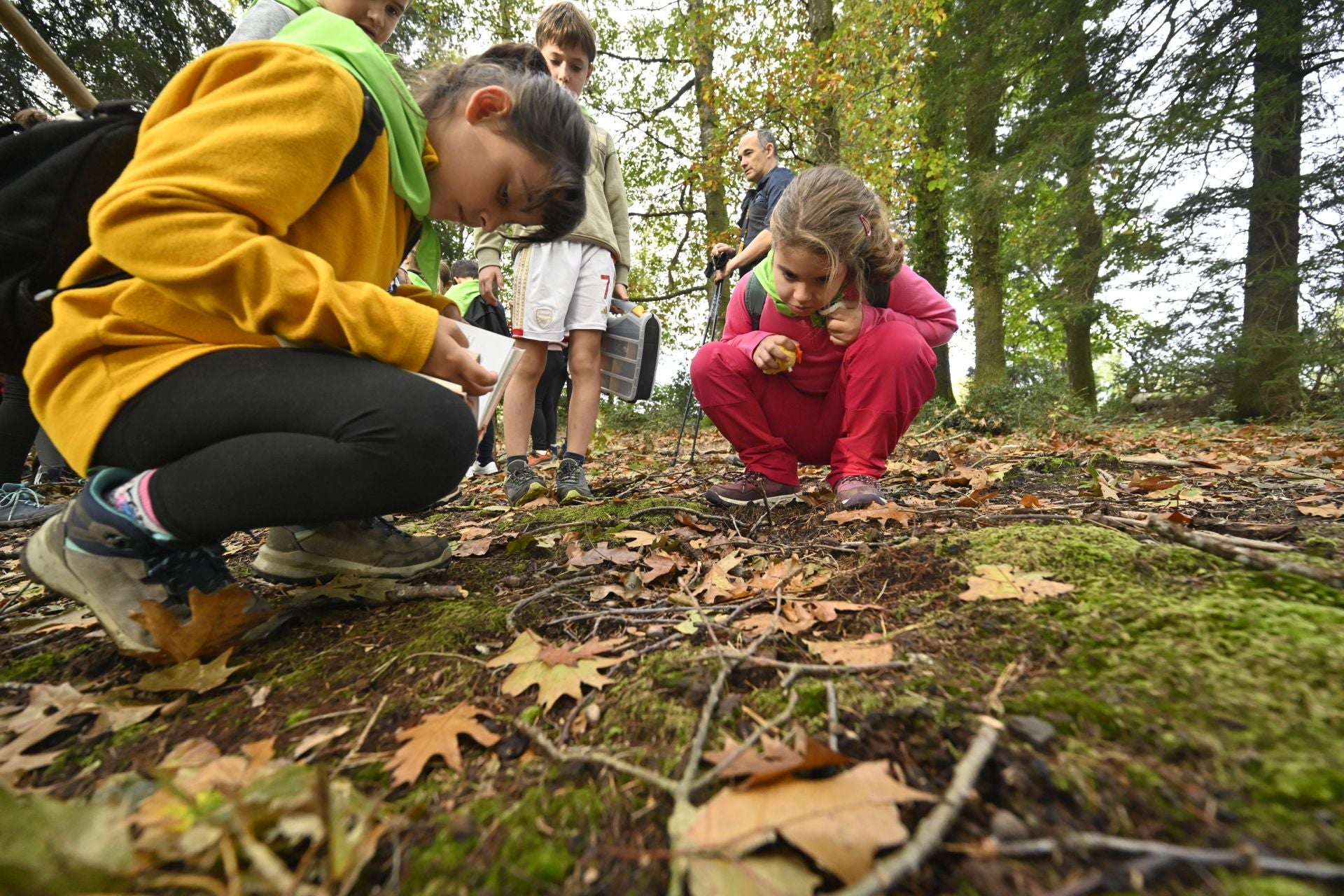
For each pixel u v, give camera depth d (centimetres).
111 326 108
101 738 99
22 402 277
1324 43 723
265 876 60
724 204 1012
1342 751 70
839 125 896
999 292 1023
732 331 237
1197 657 88
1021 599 112
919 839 63
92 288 109
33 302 107
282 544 160
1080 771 72
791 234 177
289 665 120
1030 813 68
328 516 117
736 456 405
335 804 73
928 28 987
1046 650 97
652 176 1192
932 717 84
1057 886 59
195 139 102
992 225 997
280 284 102
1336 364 712
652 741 88
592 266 284
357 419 109
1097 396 1103
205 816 68
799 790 71
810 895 60
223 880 64
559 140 131
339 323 107
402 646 123
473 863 69
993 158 999
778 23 915
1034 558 128
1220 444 529
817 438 236
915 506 206
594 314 288
